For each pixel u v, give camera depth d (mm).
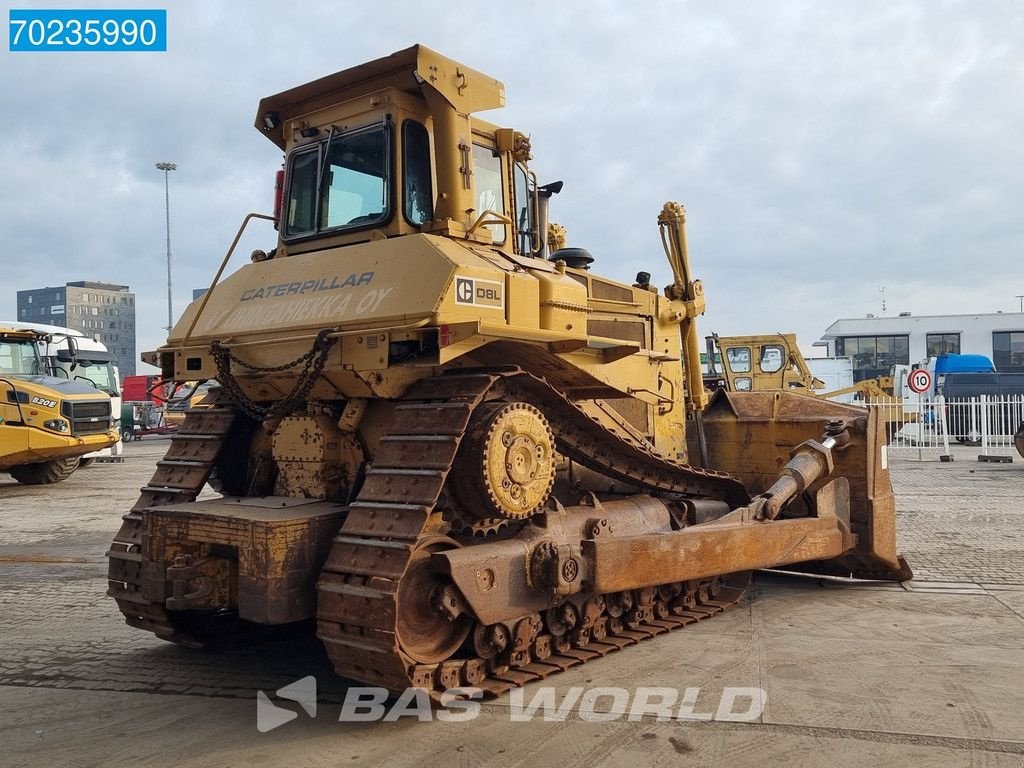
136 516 5668
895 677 5008
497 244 5719
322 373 5004
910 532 10070
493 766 3854
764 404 8008
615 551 5246
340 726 4355
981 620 6305
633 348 5750
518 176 6141
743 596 7137
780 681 4945
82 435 16703
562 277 5582
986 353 48188
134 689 4965
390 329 4594
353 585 4289
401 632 4352
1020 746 4027
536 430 4973
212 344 5477
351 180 5602
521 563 4891
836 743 4070
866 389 25312
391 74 5387
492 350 5262
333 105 5746
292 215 6004
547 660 5203
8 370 17703
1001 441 22406
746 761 3875
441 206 5312
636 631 5875
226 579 4895
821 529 6871
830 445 7051
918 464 19578
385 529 4355
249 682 5078
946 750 3986
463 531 4918
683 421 7926
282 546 4496
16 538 10578
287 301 5332
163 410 36281
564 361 5465
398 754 3994
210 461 5684
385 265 4949
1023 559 8531
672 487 6625
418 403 4809
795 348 24125
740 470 7930
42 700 4797
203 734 4273
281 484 5516
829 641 5777
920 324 48906
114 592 5527
